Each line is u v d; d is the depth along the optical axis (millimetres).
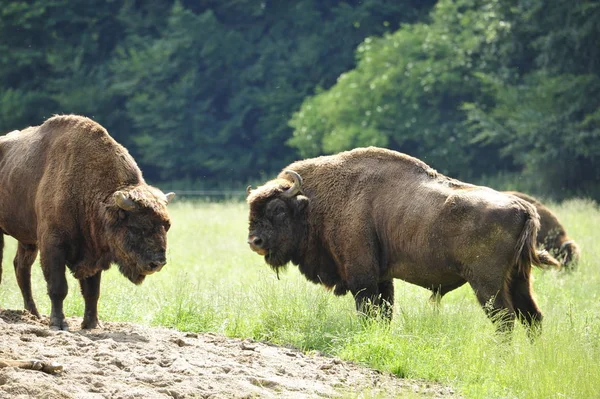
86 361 25047
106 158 30688
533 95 120812
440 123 137000
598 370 26375
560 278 45250
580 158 124250
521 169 140750
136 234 29172
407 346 28656
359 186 33531
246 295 35438
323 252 34469
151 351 27031
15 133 34531
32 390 21875
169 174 168250
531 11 118062
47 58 171750
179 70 165625
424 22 158875
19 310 32562
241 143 168250
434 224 31125
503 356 28156
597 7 114688
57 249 30500
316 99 148500
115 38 182000
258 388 24281
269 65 163500
